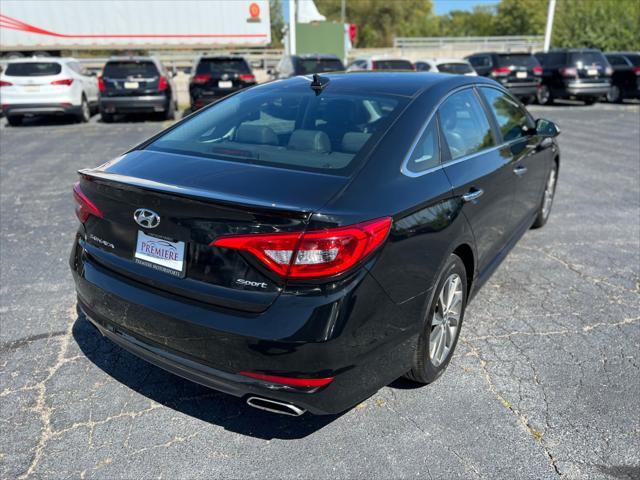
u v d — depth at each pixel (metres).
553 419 2.58
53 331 3.31
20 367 2.94
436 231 2.50
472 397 2.74
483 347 3.18
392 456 2.35
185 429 2.51
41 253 4.52
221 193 2.10
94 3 18.61
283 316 2.01
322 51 22.92
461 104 3.20
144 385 2.82
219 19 19.42
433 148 2.74
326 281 2.01
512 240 4.07
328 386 2.07
